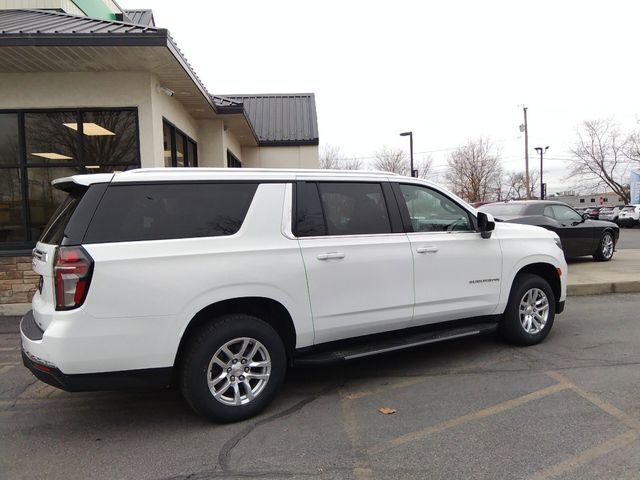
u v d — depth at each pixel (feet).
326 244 13.26
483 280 16.21
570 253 35.14
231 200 12.39
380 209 14.62
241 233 12.23
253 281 12.05
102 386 10.84
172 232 11.54
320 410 12.79
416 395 13.61
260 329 12.27
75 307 10.48
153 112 26.20
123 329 10.76
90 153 26.11
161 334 11.08
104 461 10.41
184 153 35.45
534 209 34.71
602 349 17.22
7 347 19.33
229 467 10.03
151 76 25.91
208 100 32.63
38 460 10.51
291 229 12.91
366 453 10.46
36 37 21.17
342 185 14.15
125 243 10.97
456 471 9.65
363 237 13.97
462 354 17.12
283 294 12.50
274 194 12.88
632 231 88.48
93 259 10.56
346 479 9.47
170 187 11.84
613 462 9.83
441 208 16.06
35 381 15.66
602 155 150.92
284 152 57.67
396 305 14.37
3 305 24.35
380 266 14.03
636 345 17.60
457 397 13.35
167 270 11.16
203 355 11.59
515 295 17.15
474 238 16.16
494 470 9.65
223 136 40.04
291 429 11.71
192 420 12.44
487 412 12.33
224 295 11.71
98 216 11.00
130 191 11.44
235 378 12.12
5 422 12.60
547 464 9.82
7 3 31.35
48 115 25.77
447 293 15.40
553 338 18.69
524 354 16.88
